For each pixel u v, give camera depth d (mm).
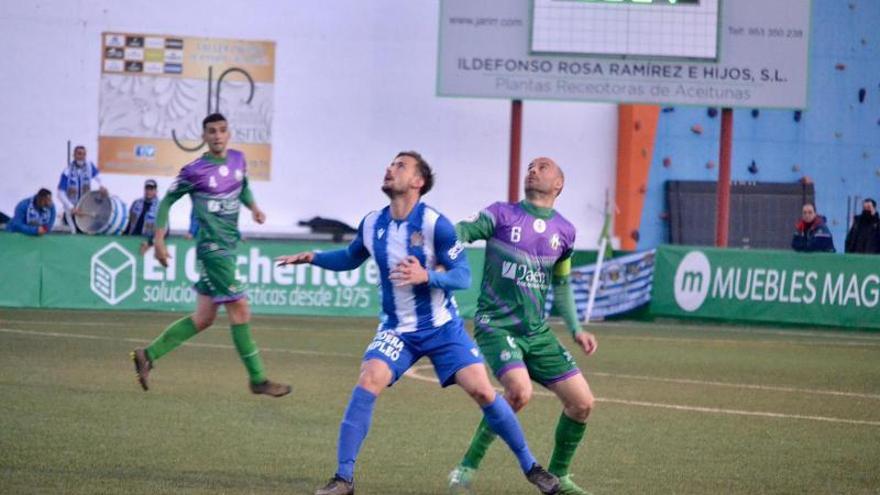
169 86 75562
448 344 21172
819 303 62969
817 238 64875
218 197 30984
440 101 77875
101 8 75000
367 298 63625
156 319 56969
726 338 57344
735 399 36375
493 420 21281
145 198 66062
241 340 30938
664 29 66062
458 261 20922
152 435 26828
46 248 61531
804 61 66875
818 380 42031
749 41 66625
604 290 66312
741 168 81125
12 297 61250
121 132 75375
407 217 21109
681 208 79688
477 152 78062
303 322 58938
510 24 65562
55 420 28203
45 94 74812
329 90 77062
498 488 22891
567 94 65875
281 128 76750
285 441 26750
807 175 81750
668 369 44000
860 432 30781
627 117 78062
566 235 22500
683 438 28984
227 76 76062
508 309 22250
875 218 68812
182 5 75438
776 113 81250
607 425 30578
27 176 74938
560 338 56094
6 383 33969
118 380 35531
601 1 65625
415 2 77375
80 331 50000
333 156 77250
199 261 31125
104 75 75188
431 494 22188
